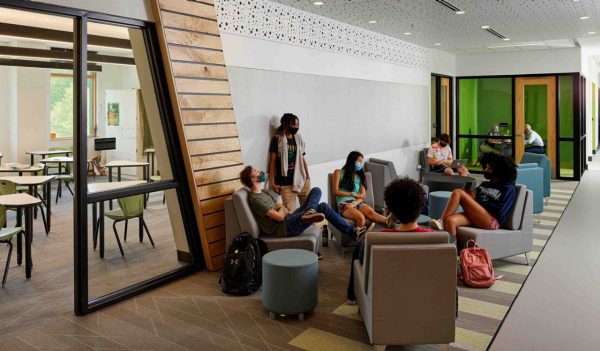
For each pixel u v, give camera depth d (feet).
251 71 19.22
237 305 12.89
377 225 17.62
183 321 11.84
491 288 14.12
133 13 14.06
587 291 13.82
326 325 11.56
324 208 16.74
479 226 15.67
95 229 17.25
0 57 30.14
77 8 12.22
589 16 23.31
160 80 15.03
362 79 27.14
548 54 37.14
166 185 15.03
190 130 15.47
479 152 41.50
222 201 16.46
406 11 22.17
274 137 19.94
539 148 36.24
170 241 18.74
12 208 16.69
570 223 22.65
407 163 33.09
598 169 43.45
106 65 19.51
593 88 53.16
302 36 22.13
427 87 35.65
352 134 26.35
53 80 35.96
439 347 10.46
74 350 10.28
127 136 18.29
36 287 14.23
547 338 10.87
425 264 9.54
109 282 14.67
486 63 39.55
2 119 34.60
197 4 16.19
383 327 9.67
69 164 31.65
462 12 22.30
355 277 12.01
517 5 20.92
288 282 11.59
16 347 10.42
